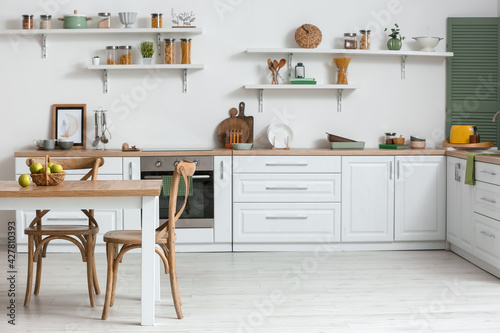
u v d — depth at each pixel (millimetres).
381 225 5156
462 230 4832
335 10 5566
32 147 5500
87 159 3883
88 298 3797
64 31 5289
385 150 5129
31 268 3623
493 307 3598
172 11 5484
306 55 5559
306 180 5102
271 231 5117
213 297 3814
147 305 3273
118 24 5473
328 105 5605
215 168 5062
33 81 5469
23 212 5012
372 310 3539
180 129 5543
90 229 3635
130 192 3158
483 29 5609
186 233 5074
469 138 5184
